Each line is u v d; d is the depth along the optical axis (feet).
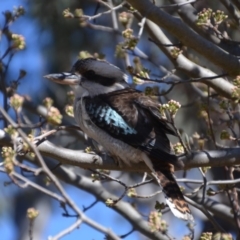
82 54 38.65
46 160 39.37
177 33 32.71
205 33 37.14
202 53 33.06
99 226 24.32
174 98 51.62
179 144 31.81
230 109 35.76
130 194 32.09
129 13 37.58
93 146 36.14
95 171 31.83
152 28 37.47
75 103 34.63
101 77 35.04
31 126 26.96
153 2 33.94
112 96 33.73
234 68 33.12
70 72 35.68
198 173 57.62
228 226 54.65
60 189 24.21
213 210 38.73
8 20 35.73
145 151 31.48
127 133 32.01
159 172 31.22
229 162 30.68
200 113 35.40
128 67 31.50
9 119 24.84
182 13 37.73
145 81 31.89
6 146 30.19
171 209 29.91
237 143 33.50
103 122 32.63
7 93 35.47
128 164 32.35
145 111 32.91
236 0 34.99
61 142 53.06
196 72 36.19
